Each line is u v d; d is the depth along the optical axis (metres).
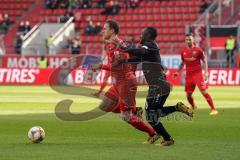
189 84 62.25
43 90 101.12
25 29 147.38
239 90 104.25
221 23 141.75
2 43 144.62
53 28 147.50
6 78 122.19
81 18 152.75
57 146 35.72
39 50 141.00
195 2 152.38
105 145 36.44
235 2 146.38
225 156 32.22
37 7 157.88
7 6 158.62
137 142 38.00
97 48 144.50
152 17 151.75
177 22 149.88
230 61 122.88
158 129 36.09
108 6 153.75
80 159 30.94
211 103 60.00
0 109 64.25
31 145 36.03
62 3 156.38
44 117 54.69
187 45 61.72
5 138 39.47
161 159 31.19
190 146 36.16
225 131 44.78
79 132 43.53
